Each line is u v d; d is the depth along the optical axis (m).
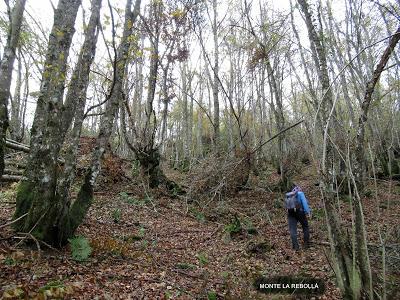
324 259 6.96
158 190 12.45
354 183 3.01
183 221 9.99
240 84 24.03
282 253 7.62
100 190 11.52
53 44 6.39
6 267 4.65
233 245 8.19
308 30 10.40
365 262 2.89
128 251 6.39
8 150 12.32
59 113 5.77
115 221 8.72
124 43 8.05
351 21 15.33
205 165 14.02
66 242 5.98
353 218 2.96
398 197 11.45
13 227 5.77
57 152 5.76
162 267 6.06
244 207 12.05
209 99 29.02
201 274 5.94
